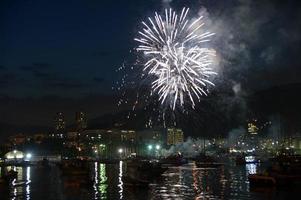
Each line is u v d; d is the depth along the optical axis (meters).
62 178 161.25
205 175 167.75
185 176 162.62
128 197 99.69
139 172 157.75
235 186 121.00
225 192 106.75
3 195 108.56
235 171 193.00
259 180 115.06
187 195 102.00
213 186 122.19
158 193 106.69
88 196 103.31
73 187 125.25
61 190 117.75
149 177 150.25
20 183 140.50
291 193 101.50
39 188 124.31
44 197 103.69
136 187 118.19
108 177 164.38
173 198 96.81
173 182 136.12
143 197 99.62
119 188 119.12
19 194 110.25
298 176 115.25
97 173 191.00
